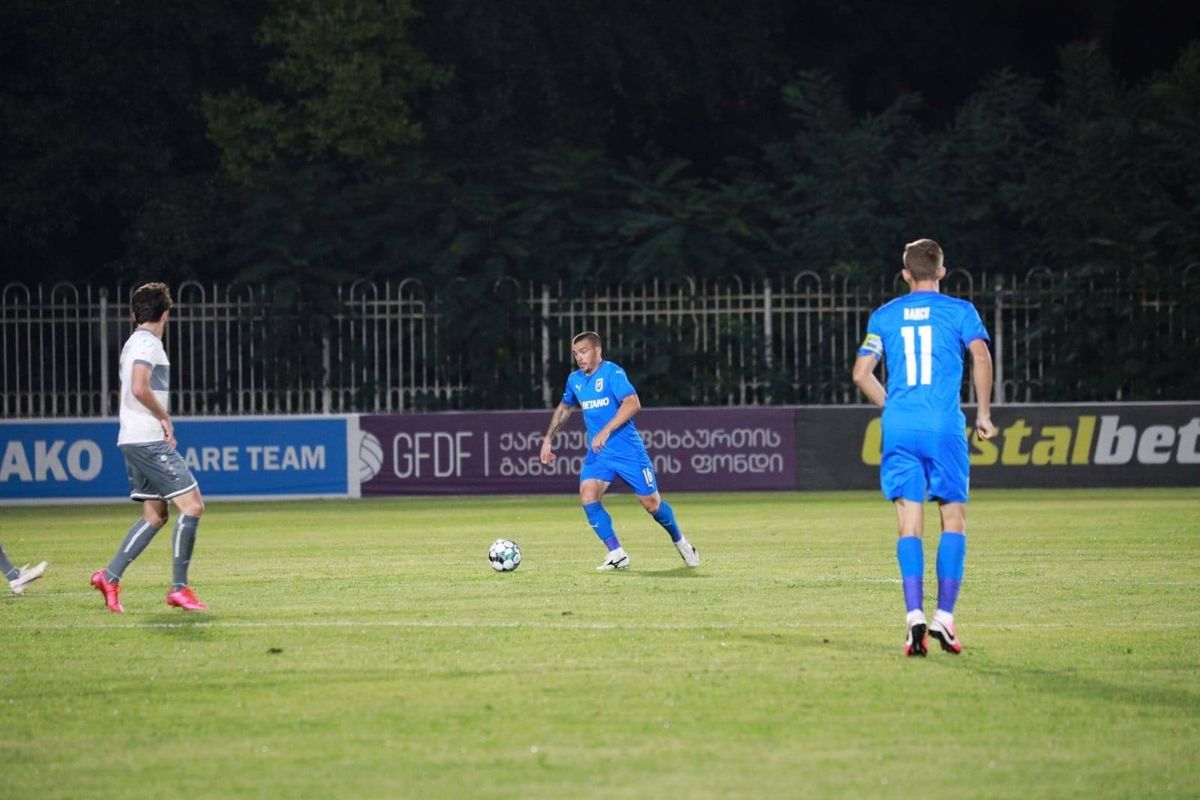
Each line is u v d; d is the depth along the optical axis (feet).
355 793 51.29
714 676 70.38
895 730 59.62
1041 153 299.58
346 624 87.71
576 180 281.33
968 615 89.97
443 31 314.55
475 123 314.35
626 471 115.96
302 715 63.21
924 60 358.64
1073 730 59.57
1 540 155.43
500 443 217.36
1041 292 242.99
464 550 136.26
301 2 292.61
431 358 247.91
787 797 50.39
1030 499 194.29
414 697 66.49
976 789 51.29
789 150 312.71
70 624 89.15
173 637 83.71
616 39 317.83
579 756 55.83
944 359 77.41
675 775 53.16
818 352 240.94
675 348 244.63
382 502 209.56
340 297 243.81
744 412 217.15
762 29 330.75
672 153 349.82
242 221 279.49
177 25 297.53
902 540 76.74
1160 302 243.40
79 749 57.93
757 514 176.96
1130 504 183.32
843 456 216.95
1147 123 280.31
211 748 57.88
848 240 274.77
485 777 53.06
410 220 271.49
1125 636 81.61
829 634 82.58
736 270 270.67
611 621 87.86
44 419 212.23
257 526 169.27
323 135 290.56
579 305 264.31
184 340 277.44
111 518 186.91
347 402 254.27
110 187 290.15
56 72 287.69
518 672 71.87
